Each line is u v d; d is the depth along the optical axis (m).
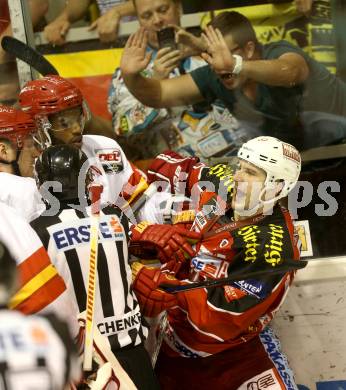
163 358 11.97
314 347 13.14
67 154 9.50
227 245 10.98
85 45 13.87
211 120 13.98
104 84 14.03
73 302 9.29
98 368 8.80
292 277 11.41
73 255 9.27
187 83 13.84
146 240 10.91
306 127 13.77
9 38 12.73
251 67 13.59
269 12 13.38
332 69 13.50
